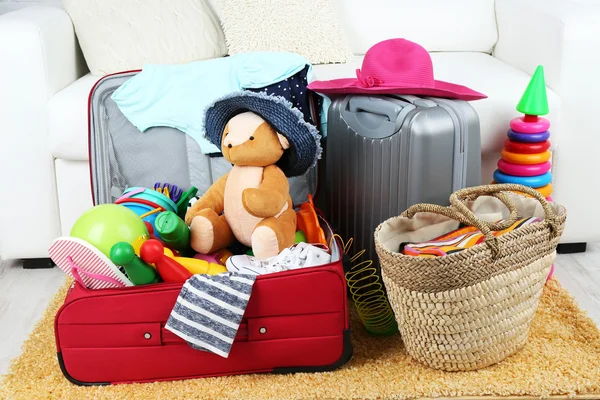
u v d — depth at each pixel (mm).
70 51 1995
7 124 1812
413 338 1369
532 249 1321
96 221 1344
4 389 1358
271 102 1397
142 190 1559
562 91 1812
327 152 1687
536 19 1931
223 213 1551
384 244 1399
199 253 1495
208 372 1367
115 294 1299
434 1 2254
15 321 1673
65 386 1361
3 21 1808
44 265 1958
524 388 1308
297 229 1551
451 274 1253
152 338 1327
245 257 1431
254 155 1398
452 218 1399
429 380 1338
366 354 1463
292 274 1300
